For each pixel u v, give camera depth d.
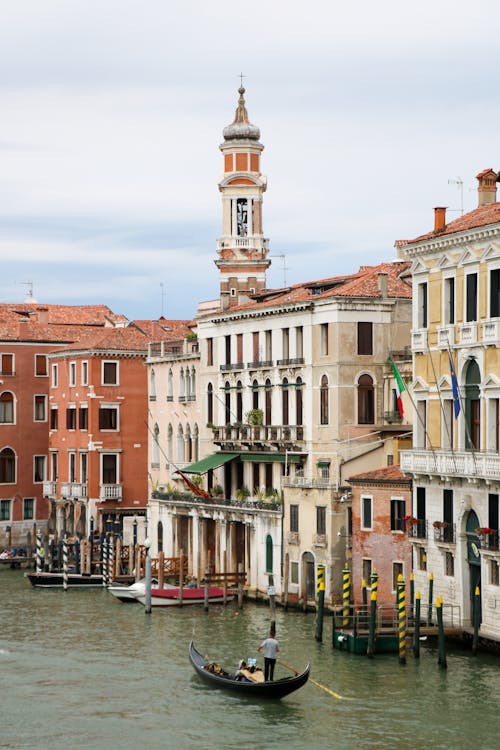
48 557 100.94
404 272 80.88
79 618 76.62
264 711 54.94
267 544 81.88
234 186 121.38
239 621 74.88
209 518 89.75
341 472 79.62
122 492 107.12
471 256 64.56
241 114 122.12
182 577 80.56
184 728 52.97
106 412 107.12
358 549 72.81
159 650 66.88
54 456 114.19
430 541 67.31
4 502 116.12
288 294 89.38
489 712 53.75
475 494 63.91
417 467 67.69
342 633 64.38
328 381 81.00
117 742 51.41
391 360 80.00
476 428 64.88
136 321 118.19
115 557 92.19
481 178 72.44
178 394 99.75
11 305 129.38
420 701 55.31
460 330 65.44
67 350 110.25
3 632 72.25
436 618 64.50
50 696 57.84
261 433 86.62
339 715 53.91
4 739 51.88
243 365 89.62
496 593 61.91
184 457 98.94
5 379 116.56
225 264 120.81
